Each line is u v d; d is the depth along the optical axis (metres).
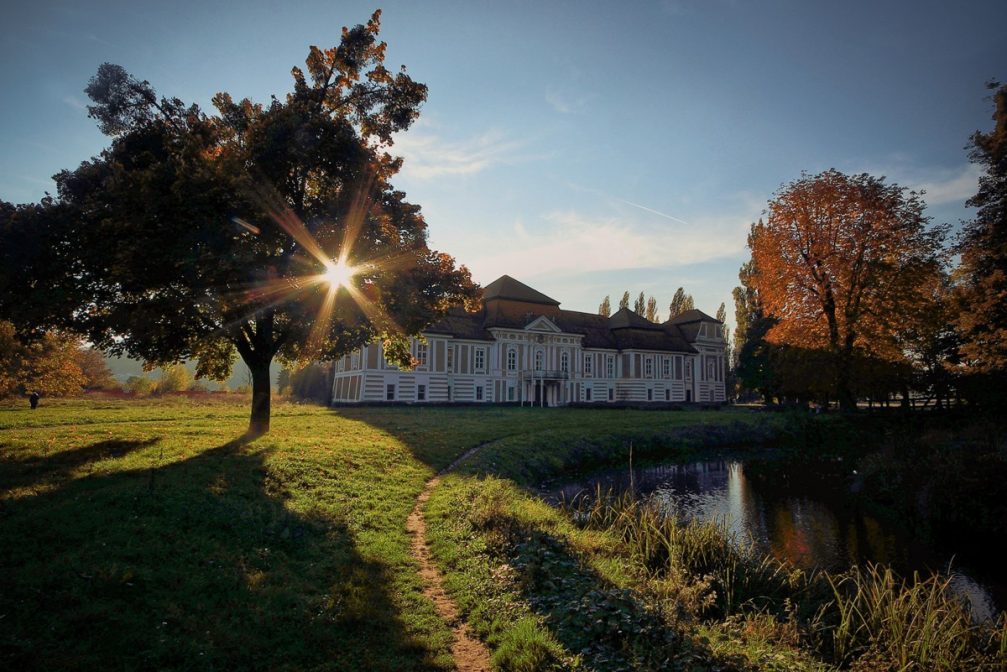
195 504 11.06
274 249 16.92
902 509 19.52
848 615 9.37
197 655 6.34
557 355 71.56
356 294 18.86
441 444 24.47
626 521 14.78
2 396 35.47
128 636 6.48
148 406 37.06
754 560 12.72
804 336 38.59
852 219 35.91
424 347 59.94
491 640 7.41
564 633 7.39
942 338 39.56
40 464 13.35
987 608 11.94
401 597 8.60
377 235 18.55
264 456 16.00
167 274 16.50
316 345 21.62
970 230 29.45
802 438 38.09
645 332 81.06
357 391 57.41
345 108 20.72
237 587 8.16
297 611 7.68
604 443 32.09
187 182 15.52
